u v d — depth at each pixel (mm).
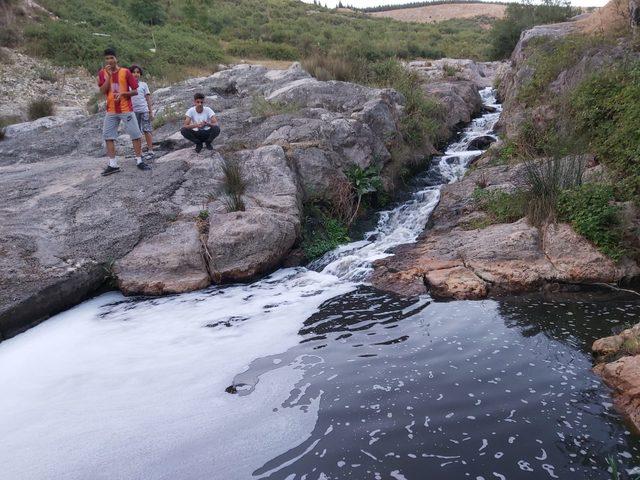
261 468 3467
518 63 14211
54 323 5859
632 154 7020
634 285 6070
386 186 9586
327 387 4328
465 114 13797
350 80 13727
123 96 8164
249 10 43438
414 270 6605
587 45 10406
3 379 4770
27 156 10320
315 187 8656
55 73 20141
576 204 6684
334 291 6414
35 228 6855
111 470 3553
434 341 4988
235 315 5863
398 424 3789
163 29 29016
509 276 6172
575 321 5238
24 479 3506
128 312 6074
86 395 4453
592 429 3641
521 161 9039
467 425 3736
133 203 7523
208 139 9000
